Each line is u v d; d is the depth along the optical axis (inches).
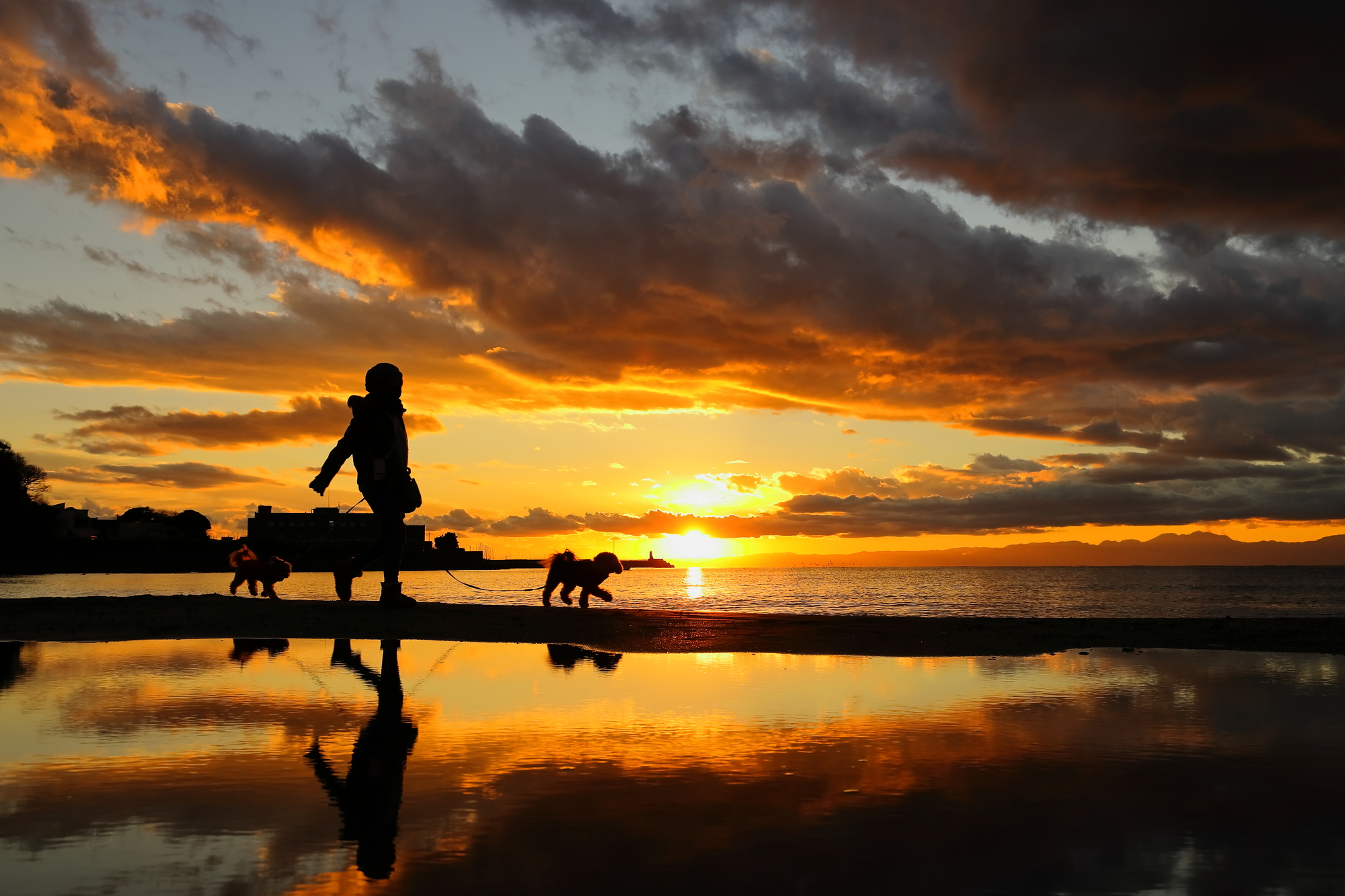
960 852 132.2
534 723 231.9
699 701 266.7
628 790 166.9
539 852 132.4
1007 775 178.2
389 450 657.6
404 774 177.8
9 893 116.3
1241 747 204.4
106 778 174.9
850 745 206.4
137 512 6422.2
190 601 721.6
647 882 119.5
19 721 232.8
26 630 509.7
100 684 302.8
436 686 298.0
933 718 240.5
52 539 4692.4
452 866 126.2
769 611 1722.4
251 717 240.2
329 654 400.5
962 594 3299.7
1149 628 529.3
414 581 3666.3
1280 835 140.6
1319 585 4822.8
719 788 167.5
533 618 575.8
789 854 131.0
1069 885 119.0
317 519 5654.5
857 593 3425.2
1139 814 152.3
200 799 161.0
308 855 130.9
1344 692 287.6
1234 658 390.6
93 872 124.2
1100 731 223.5
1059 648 428.5
